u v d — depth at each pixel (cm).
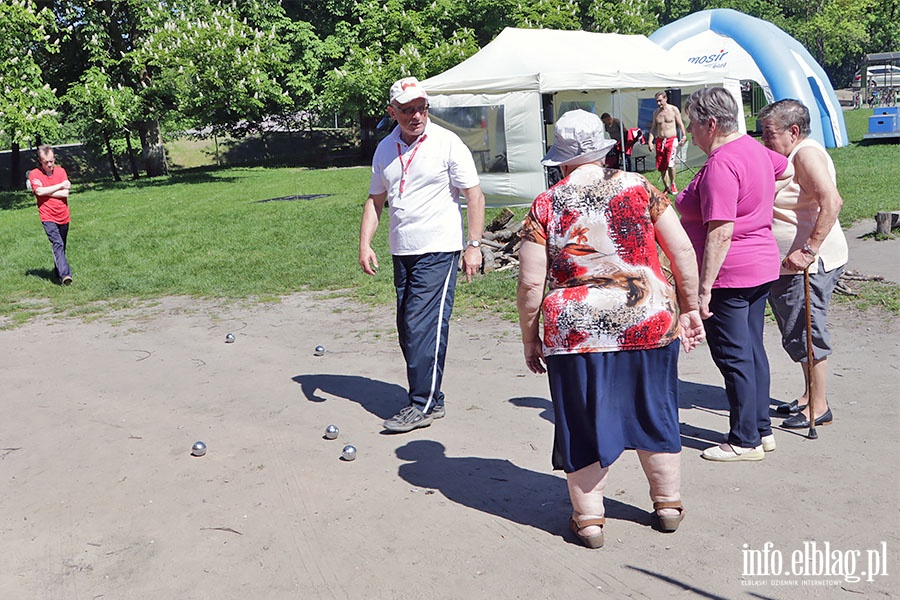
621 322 337
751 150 409
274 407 577
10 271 1187
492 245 1055
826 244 460
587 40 1858
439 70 3161
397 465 462
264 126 4519
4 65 2486
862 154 2172
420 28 3334
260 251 1256
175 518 409
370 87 3175
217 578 349
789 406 502
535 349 363
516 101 1650
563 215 341
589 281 341
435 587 332
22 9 2467
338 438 511
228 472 464
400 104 502
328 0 3647
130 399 611
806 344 462
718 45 2466
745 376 425
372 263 544
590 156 341
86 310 941
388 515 399
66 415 580
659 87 1794
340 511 407
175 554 372
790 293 461
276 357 710
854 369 575
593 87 1667
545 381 602
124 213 1914
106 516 415
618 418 348
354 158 3759
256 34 3020
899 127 2502
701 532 362
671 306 343
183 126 3781
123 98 2962
